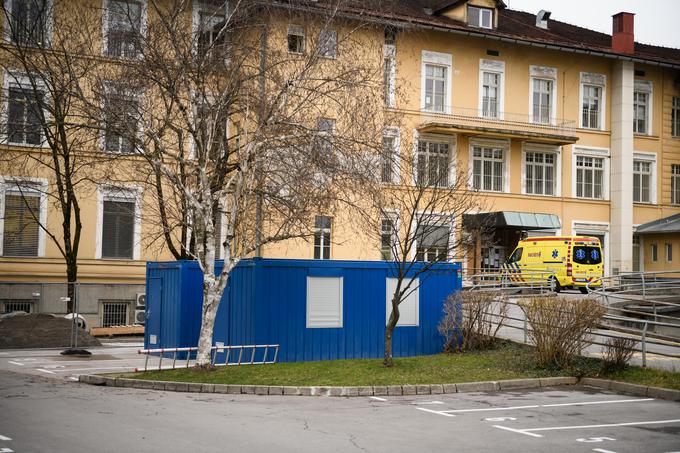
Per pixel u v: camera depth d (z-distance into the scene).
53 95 21.66
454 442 10.68
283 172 18.98
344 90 19.41
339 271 21.80
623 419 12.89
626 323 27.03
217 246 35.47
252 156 18.97
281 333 20.84
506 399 15.27
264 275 20.78
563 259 38.47
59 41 22.78
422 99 43.72
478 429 11.78
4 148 32.09
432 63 44.03
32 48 24.70
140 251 35.50
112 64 19.11
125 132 18.36
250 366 19.16
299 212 19.56
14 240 33.56
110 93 18.28
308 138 18.56
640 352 20.72
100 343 27.17
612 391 16.50
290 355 20.91
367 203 23.95
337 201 21.81
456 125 43.00
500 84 46.03
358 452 9.81
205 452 9.55
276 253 36.56
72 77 19.19
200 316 22.94
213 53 18.97
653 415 13.33
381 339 22.30
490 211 38.16
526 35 46.78
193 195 19.92
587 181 48.62
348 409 13.72
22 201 33.56
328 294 21.62
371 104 20.28
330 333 21.53
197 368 18.12
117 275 35.09
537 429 11.86
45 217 33.81
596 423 12.48
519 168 46.19
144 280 35.53
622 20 49.31
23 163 30.88
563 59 47.97
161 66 18.05
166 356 23.16
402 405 14.35
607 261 48.62
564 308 18.50
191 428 11.27
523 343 21.50
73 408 13.10
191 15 19.61
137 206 31.67
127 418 12.08
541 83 47.59
